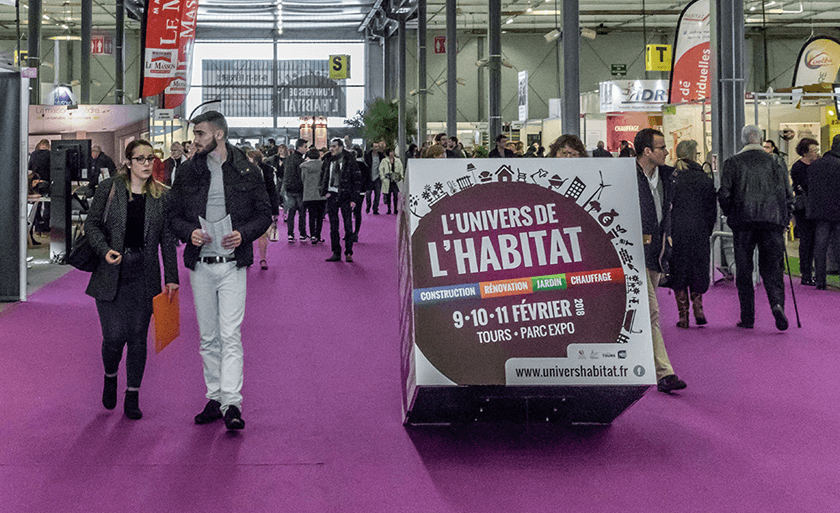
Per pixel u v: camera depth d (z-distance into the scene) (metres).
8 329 6.77
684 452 3.79
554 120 24.25
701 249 6.41
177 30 13.04
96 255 4.30
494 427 4.20
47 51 40.59
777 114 14.30
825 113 14.00
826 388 4.89
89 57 28.70
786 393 4.80
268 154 18.08
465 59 41.84
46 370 5.38
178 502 3.20
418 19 31.88
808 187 8.90
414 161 3.97
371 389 4.93
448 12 29.25
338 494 3.28
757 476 3.48
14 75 8.19
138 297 4.30
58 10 37.38
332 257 11.38
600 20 38.97
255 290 8.80
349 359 5.70
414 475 3.50
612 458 3.71
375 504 3.18
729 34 10.15
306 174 13.59
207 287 4.16
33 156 12.91
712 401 4.66
